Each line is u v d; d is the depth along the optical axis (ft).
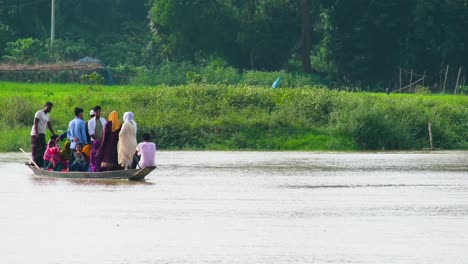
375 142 323.98
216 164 256.11
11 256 124.36
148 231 142.31
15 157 280.10
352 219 153.79
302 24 586.86
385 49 577.84
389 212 161.38
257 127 327.06
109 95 360.69
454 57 561.02
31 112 333.62
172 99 347.97
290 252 126.93
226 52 601.21
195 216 156.56
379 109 330.95
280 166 250.78
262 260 122.11
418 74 564.71
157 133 320.50
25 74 517.55
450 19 562.66
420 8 559.38
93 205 168.76
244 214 159.12
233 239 135.95
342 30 583.58
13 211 161.38
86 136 220.02
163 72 517.96
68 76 521.24
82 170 218.79
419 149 325.42
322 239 136.05
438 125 334.03
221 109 340.80
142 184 203.72
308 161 268.00
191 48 599.16
